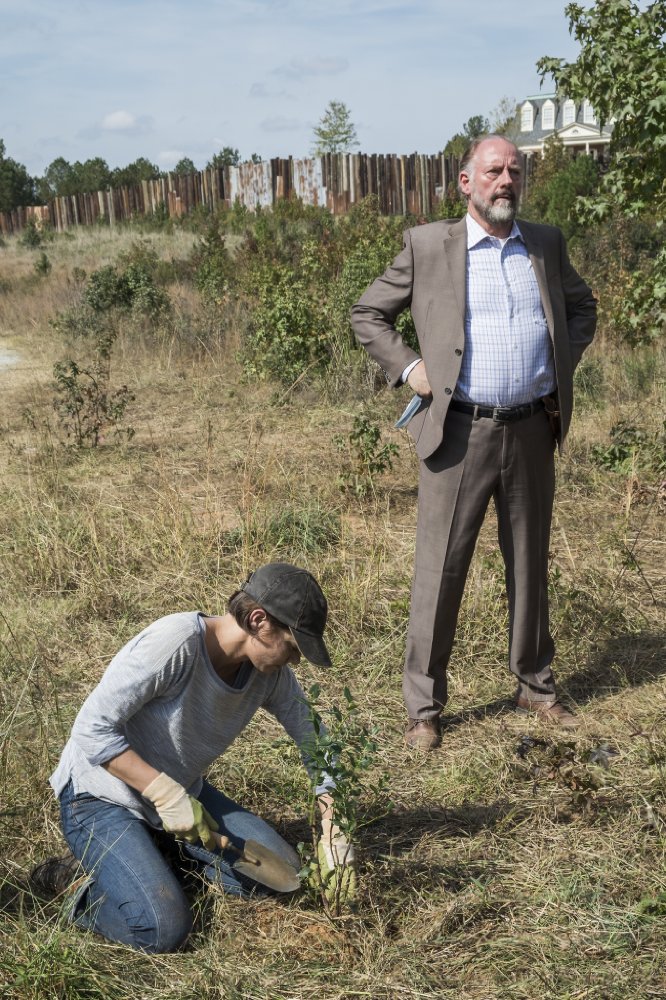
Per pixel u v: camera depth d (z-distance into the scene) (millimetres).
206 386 10672
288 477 7082
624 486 6645
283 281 11430
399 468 7484
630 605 4848
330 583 5141
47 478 7215
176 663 2627
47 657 4438
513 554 3869
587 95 6754
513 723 3924
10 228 42531
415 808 3365
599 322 11297
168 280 19594
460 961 2617
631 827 3166
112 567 5453
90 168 67312
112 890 2652
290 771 3525
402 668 4375
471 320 3609
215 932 2742
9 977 2512
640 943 2654
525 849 3100
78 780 2789
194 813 2664
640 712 3912
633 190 6965
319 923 2771
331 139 40812
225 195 33969
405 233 3748
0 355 14086
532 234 3682
